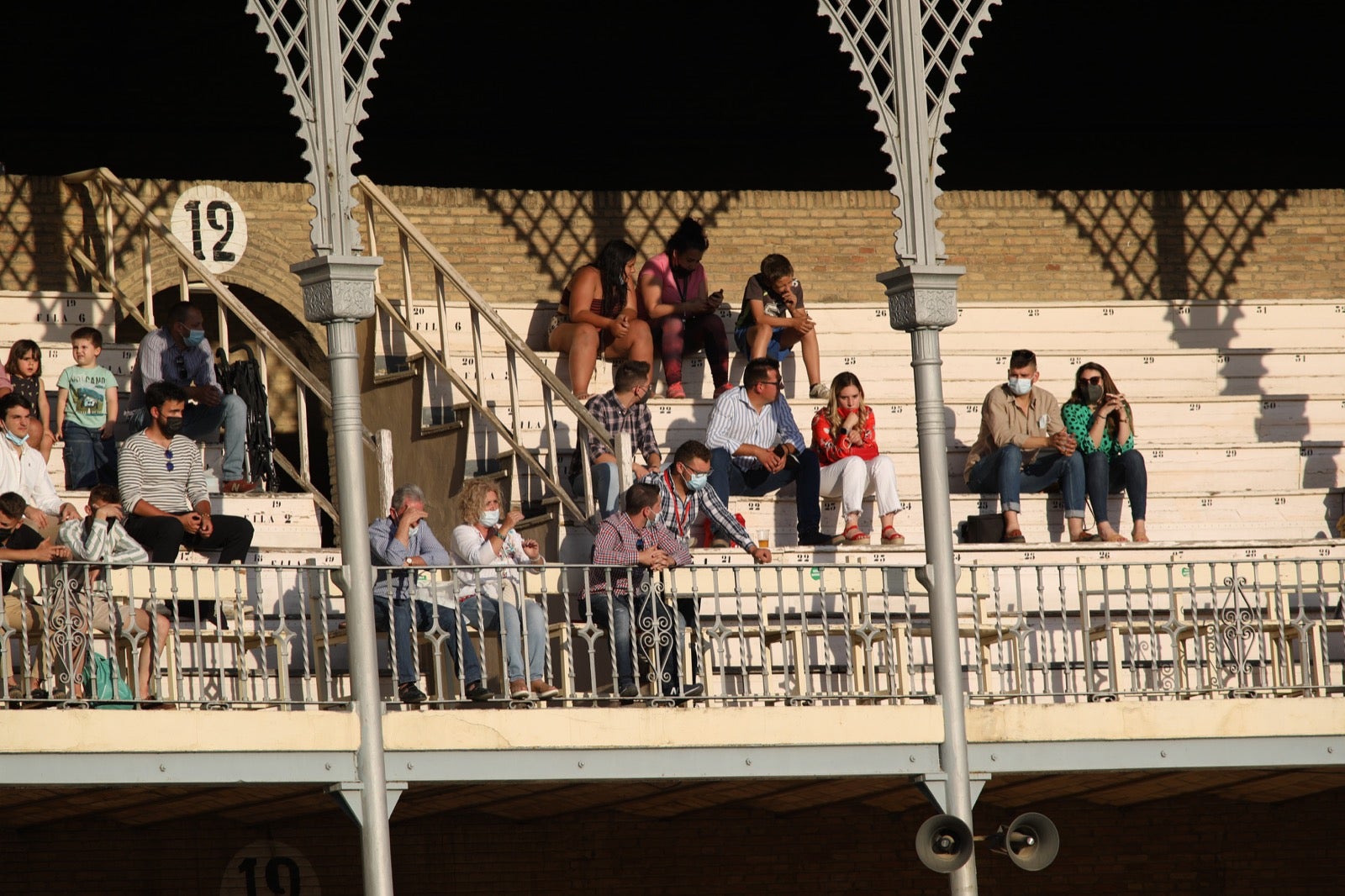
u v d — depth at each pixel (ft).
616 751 143.54
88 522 142.82
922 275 149.89
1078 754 152.66
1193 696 166.81
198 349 173.78
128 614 137.80
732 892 195.72
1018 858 143.84
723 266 241.14
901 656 154.40
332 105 139.33
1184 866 204.44
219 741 132.98
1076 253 250.57
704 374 206.80
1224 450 207.00
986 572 177.78
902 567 151.64
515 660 143.95
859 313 219.82
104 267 212.02
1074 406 185.98
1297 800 207.62
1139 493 185.47
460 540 151.94
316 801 167.32
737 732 145.38
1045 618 171.94
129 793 150.82
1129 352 224.12
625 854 193.47
